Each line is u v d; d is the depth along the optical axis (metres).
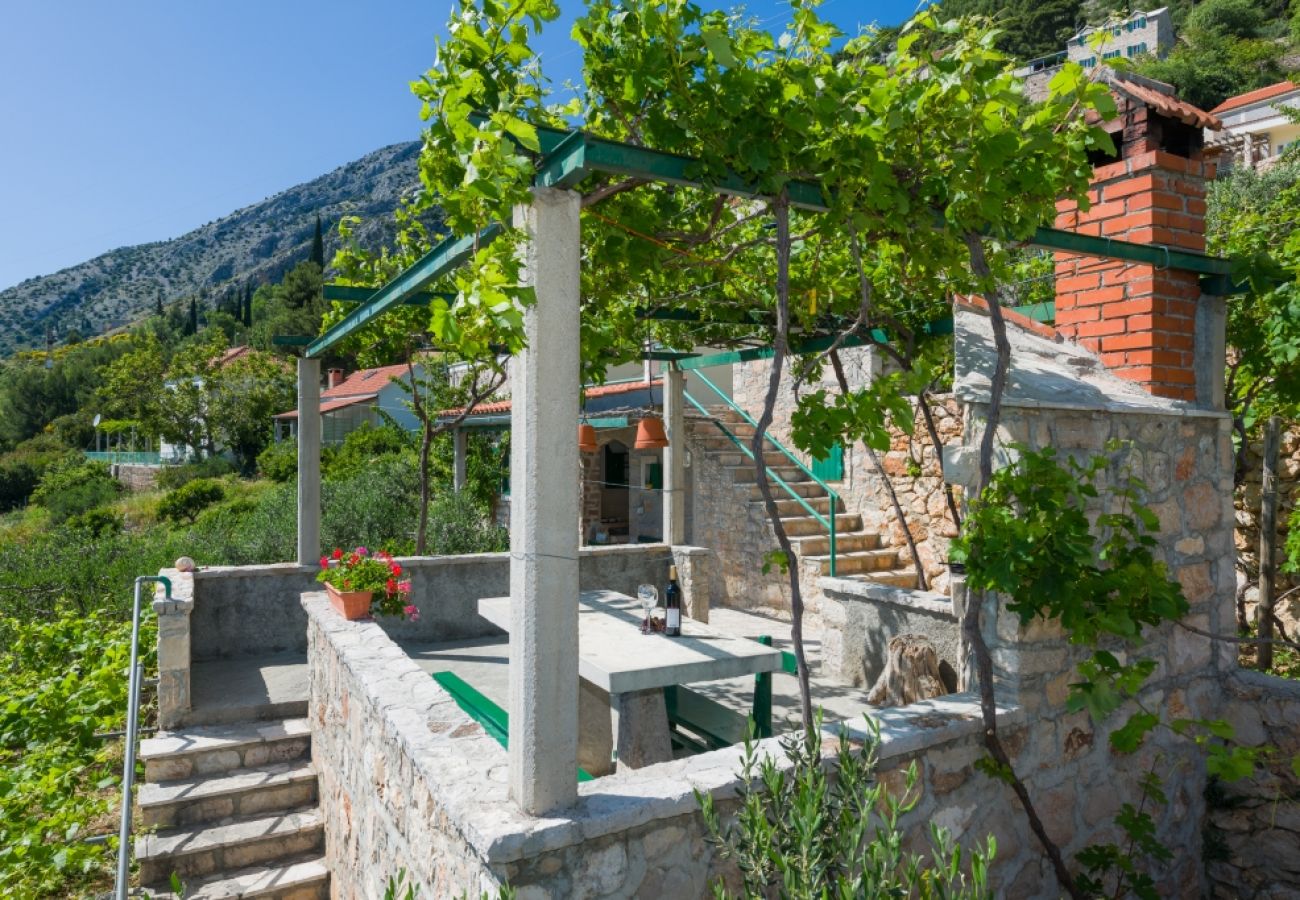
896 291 4.85
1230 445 4.09
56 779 5.00
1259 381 4.76
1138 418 3.65
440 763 2.78
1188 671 3.87
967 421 3.39
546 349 2.32
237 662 6.48
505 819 2.29
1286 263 4.25
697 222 3.86
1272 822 3.71
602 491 15.77
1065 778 3.41
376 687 3.75
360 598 5.12
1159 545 3.72
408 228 8.41
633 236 3.34
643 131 2.75
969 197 2.96
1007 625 3.31
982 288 3.04
